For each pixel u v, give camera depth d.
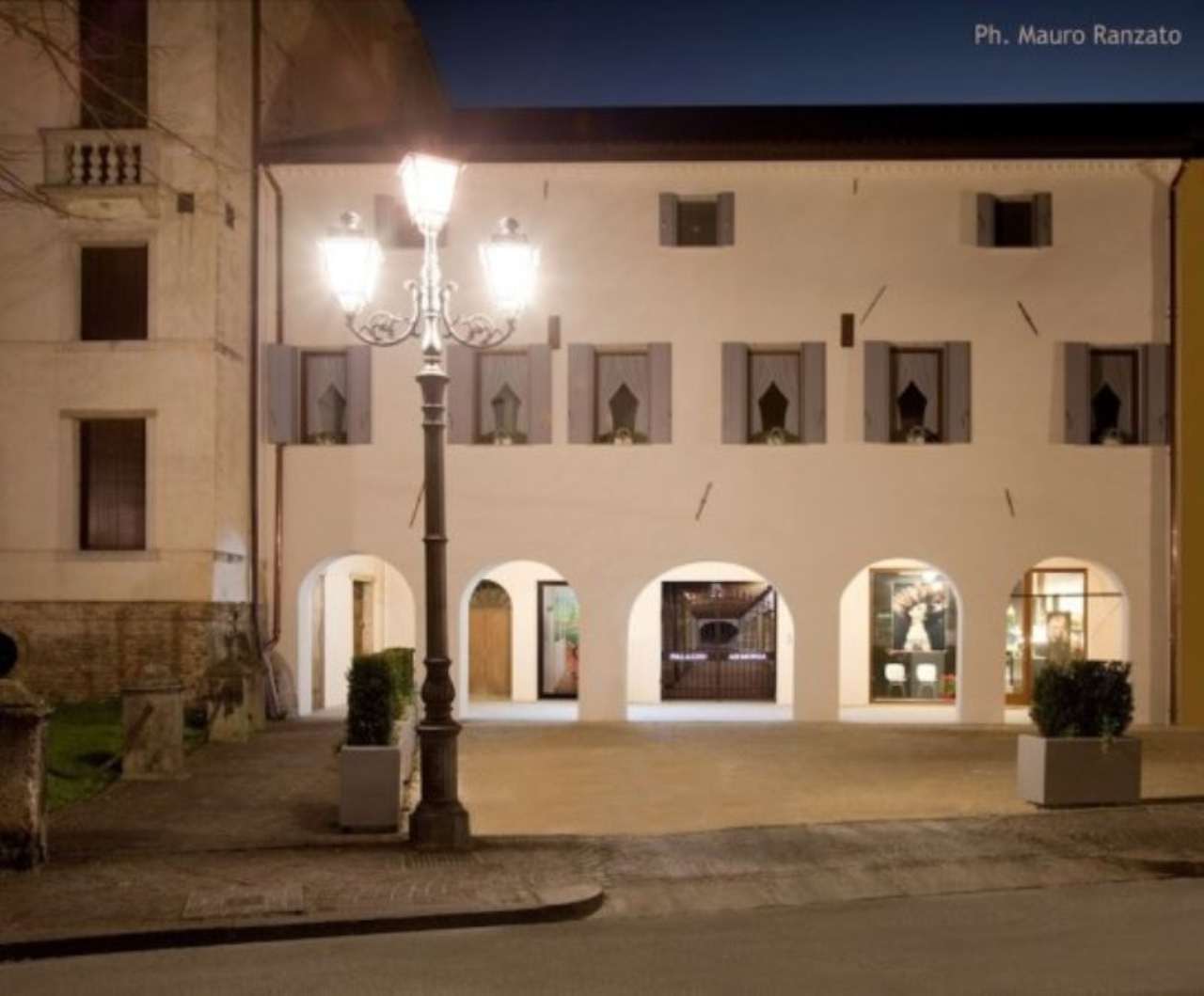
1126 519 21.75
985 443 21.84
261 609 21.75
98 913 9.43
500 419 22.39
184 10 20.39
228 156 20.95
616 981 7.77
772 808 13.98
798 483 21.92
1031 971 7.93
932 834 12.44
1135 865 11.27
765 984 7.67
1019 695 24.39
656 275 22.06
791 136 22.08
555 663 25.95
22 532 20.44
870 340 21.91
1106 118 22.89
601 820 13.33
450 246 22.12
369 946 8.82
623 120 23.42
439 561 11.61
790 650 25.38
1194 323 21.69
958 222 21.94
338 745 17.56
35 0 20.30
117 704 19.58
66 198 20.12
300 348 22.27
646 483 22.02
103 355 20.44
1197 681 21.48
